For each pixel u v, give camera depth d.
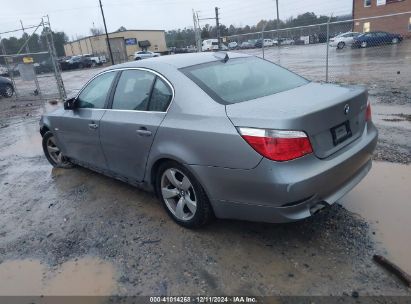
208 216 3.34
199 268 3.02
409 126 6.28
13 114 12.74
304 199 2.76
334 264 2.91
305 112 2.74
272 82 3.72
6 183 5.54
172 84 3.48
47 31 14.80
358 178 3.32
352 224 3.44
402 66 15.36
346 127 3.14
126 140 3.88
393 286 2.64
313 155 2.78
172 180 3.52
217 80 3.49
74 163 5.47
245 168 2.81
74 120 4.73
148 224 3.79
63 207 4.45
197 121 3.13
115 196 4.57
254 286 2.76
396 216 3.51
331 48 30.05
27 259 3.43
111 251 3.39
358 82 11.98
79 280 3.04
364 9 40.88
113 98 4.19
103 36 62.59
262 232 3.43
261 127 2.71
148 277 2.98
